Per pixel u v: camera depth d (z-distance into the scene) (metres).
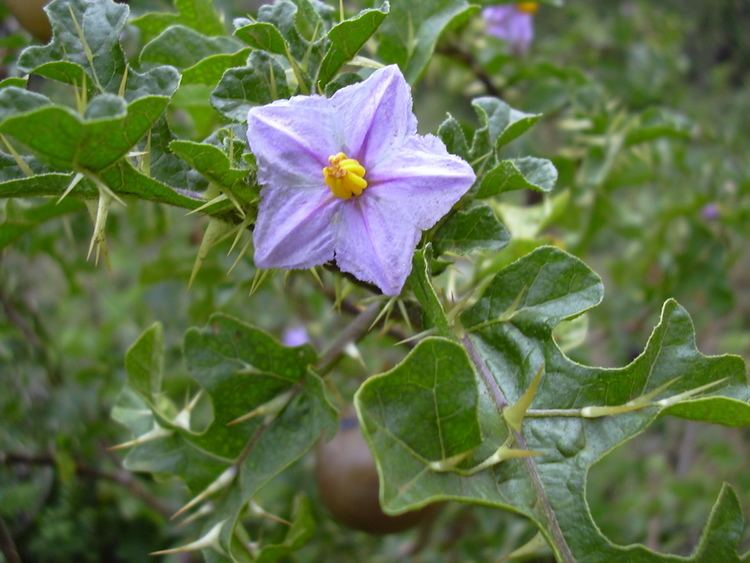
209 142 0.12
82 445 0.26
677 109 0.34
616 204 0.27
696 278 0.28
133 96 0.12
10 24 0.25
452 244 0.12
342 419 0.17
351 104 0.12
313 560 0.28
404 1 0.15
